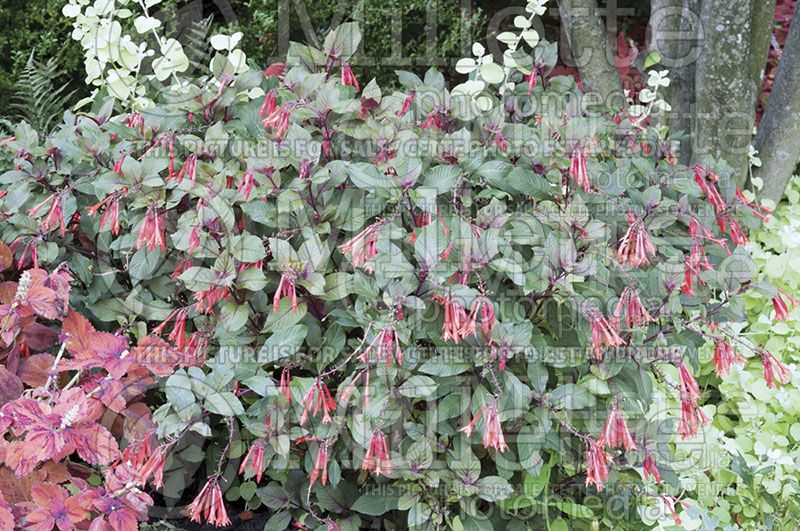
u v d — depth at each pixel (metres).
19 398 2.17
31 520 2.03
